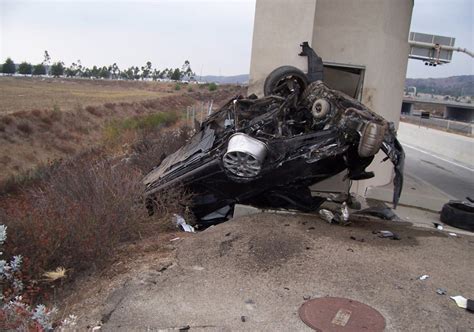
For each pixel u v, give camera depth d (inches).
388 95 391.9
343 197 330.0
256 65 354.0
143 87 3565.5
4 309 141.2
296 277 188.5
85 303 175.5
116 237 226.5
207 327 152.3
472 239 263.3
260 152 254.8
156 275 193.6
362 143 244.7
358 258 207.8
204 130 333.4
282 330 150.2
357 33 366.6
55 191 294.7
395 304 167.9
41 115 1207.6
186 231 276.5
